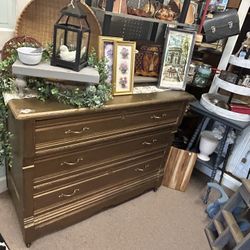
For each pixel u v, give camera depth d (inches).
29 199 50.8
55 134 46.8
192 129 92.0
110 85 54.1
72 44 45.8
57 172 52.4
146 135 65.4
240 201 64.5
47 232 58.2
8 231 58.7
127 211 70.9
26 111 41.6
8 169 63.0
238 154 86.3
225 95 83.8
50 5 54.1
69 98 46.2
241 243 55.8
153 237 64.4
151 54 65.5
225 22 70.7
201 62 84.2
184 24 65.2
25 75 44.6
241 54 69.6
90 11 55.0
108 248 59.3
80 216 62.7
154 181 77.7
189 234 67.3
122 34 70.2
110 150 59.4
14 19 54.7
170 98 62.4
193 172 94.9
